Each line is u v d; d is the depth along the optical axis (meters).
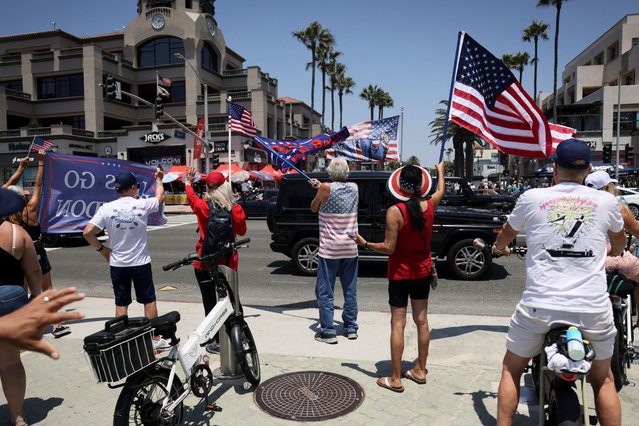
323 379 3.90
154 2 44.84
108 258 4.50
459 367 4.09
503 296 7.14
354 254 4.84
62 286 8.38
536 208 2.45
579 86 53.31
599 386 2.48
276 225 8.89
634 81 45.53
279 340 4.90
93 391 3.76
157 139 38.94
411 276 3.60
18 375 3.14
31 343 1.29
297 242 8.89
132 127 39.59
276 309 6.31
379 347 4.67
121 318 2.77
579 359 2.15
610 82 51.25
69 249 12.99
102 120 42.56
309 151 6.25
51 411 3.43
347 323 4.96
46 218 5.34
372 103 67.81
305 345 4.74
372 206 8.36
